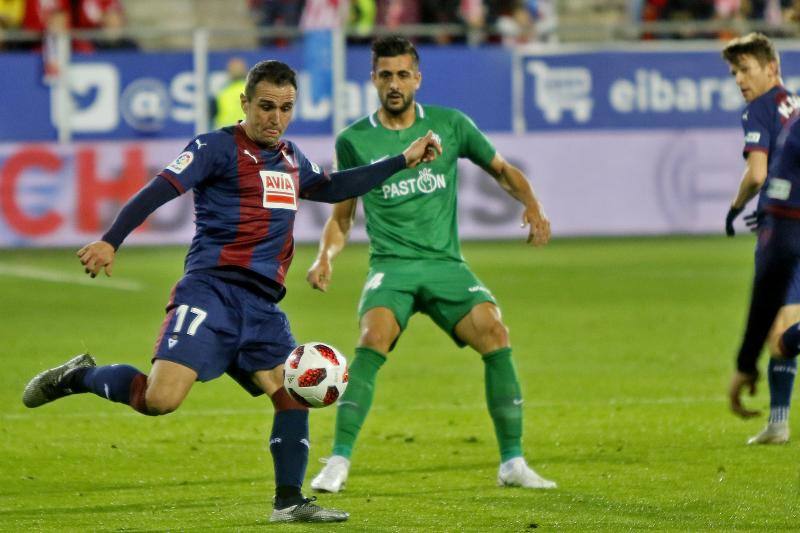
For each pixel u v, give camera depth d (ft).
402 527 71.15
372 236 87.97
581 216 243.81
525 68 243.40
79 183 233.96
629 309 172.96
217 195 72.23
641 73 244.42
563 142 243.19
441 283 85.40
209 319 71.41
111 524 72.38
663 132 244.42
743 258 225.15
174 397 70.38
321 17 254.47
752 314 92.63
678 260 223.10
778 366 94.43
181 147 236.84
